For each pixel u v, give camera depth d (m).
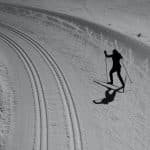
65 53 48.22
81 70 40.53
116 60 34.31
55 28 66.12
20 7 89.19
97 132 25.44
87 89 34.19
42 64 42.03
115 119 27.98
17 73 38.16
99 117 28.03
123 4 96.81
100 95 32.84
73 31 63.12
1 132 24.45
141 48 53.97
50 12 83.44
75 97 31.78
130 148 23.72
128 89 35.12
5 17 76.38
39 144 23.08
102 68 41.81
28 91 32.81
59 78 36.97
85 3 97.75
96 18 80.62
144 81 38.69
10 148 22.38
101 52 49.34
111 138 24.81
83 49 50.81
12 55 45.78
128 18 81.88
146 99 33.16
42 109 28.70
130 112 29.67
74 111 28.64
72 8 91.88
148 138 25.50
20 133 24.52
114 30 66.62
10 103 29.83
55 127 25.67
